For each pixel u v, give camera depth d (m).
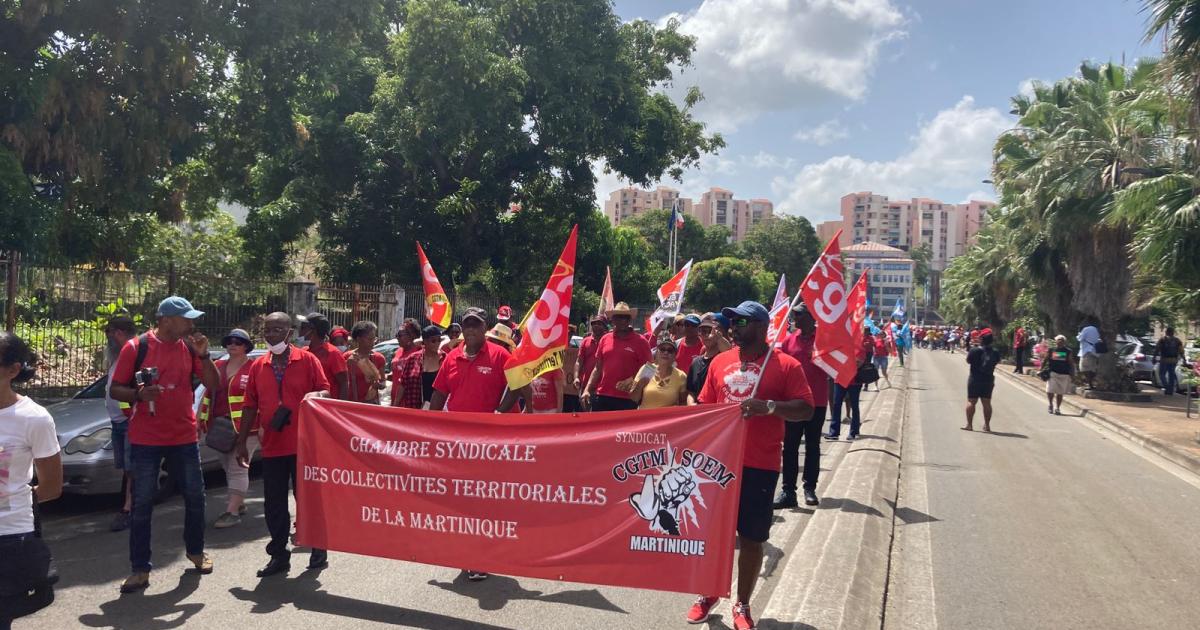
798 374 4.69
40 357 11.71
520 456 4.99
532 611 5.09
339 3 14.24
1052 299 26.88
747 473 4.67
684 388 7.32
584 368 9.82
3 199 11.58
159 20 12.87
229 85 15.93
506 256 29.81
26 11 11.34
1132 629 5.13
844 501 8.16
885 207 178.25
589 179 28.94
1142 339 29.92
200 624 4.77
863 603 5.28
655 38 29.41
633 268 45.56
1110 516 8.22
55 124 12.88
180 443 5.56
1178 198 13.86
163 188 16.89
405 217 27.56
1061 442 13.73
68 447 7.34
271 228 23.59
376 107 25.22
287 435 5.75
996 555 6.75
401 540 5.24
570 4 25.33
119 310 12.45
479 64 23.77
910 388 25.31
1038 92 26.59
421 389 8.20
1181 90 12.87
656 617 5.02
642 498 4.73
